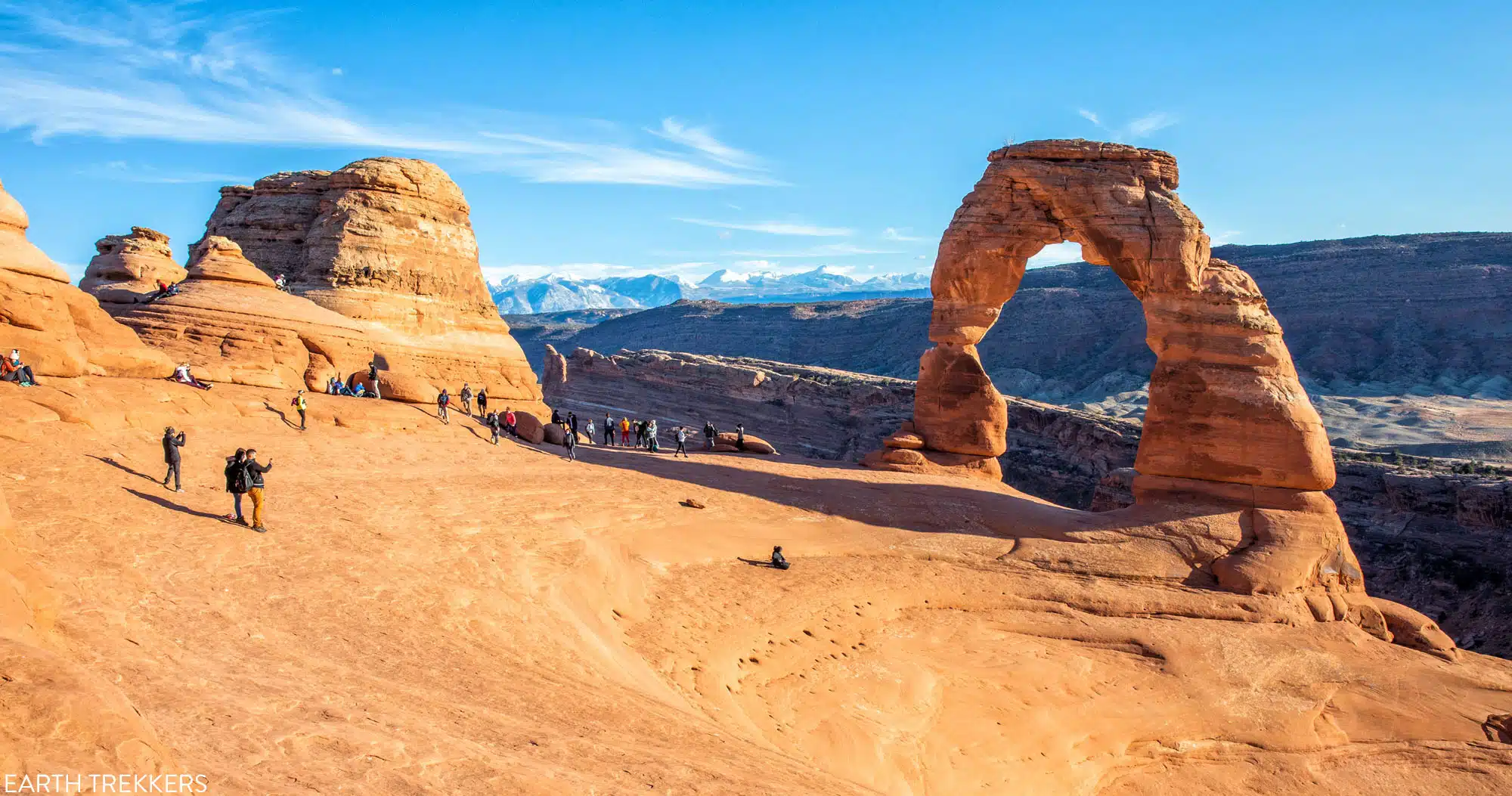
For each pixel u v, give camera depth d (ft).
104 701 20.52
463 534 61.41
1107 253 96.12
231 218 129.90
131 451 60.59
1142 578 80.94
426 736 28.96
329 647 38.24
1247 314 88.69
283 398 85.40
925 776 51.93
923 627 69.92
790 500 91.71
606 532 72.43
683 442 115.34
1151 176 97.60
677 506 83.41
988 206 112.27
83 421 61.21
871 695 57.36
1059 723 61.52
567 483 83.41
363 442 82.84
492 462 87.71
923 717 57.36
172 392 73.15
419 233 125.80
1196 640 73.36
